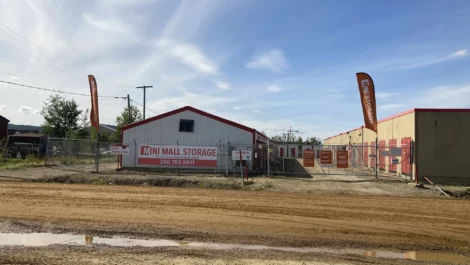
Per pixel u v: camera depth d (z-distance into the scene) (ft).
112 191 53.42
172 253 25.43
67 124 194.39
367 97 77.46
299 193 56.29
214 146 85.97
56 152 99.55
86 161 109.50
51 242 28.35
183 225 33.91
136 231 31.68
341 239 30.60
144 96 169.37
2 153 122.42
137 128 92.22
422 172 72.84
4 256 23.90
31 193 49.70
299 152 226.58
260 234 31.50
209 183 65.82
